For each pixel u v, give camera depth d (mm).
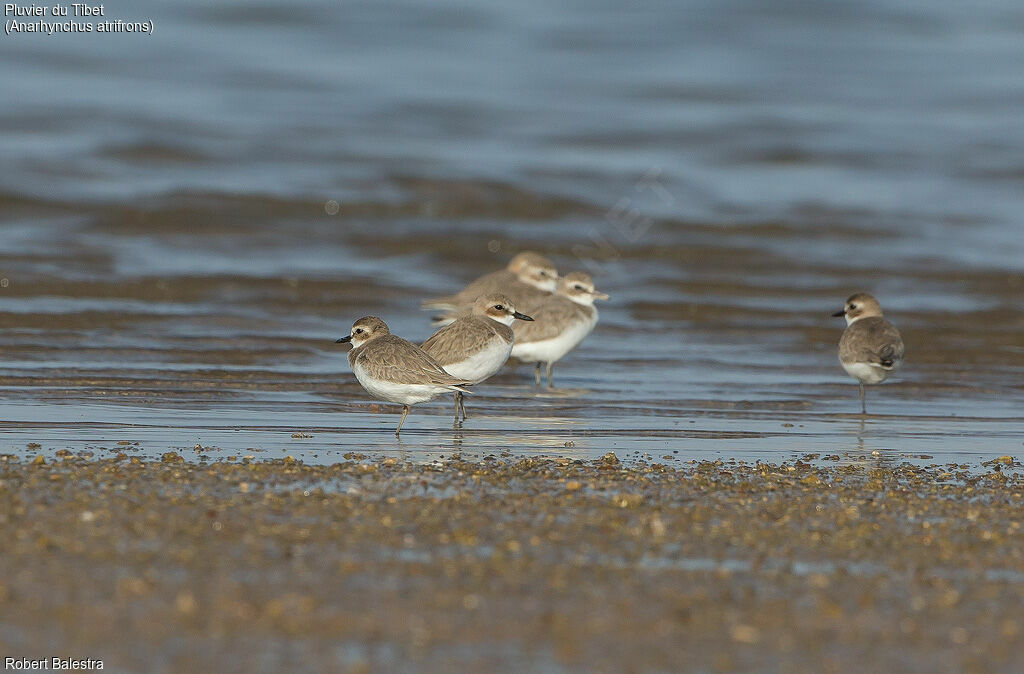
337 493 10141
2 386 15008
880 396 16141
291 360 17219
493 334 14578
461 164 30500
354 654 6895
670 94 38250
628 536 9086
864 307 16781
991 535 9289
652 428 13938
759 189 30156
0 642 6914
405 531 9039
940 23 46031
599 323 20328
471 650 6984
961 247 26000
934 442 13430
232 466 11039
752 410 15141
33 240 23406
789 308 21594
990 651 7105
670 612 7578
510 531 9117
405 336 19062
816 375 17391
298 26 41875
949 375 17484
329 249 24641
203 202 26484
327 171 29391
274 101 35125
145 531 8805
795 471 11641
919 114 37000
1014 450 13078
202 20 41188
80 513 9188
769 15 45906
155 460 11445
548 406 15148
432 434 13367
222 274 21703
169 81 36031
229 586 7777
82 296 20188
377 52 40562
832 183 30828
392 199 27641
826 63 41906
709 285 22984
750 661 6926
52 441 12273
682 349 18859
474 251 25141
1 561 8055
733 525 9438
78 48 37344
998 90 39375
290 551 8484
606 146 33125
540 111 35969
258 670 6672
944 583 8195
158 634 7066
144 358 16906
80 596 7531
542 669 6777
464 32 42844
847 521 9617
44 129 30656
